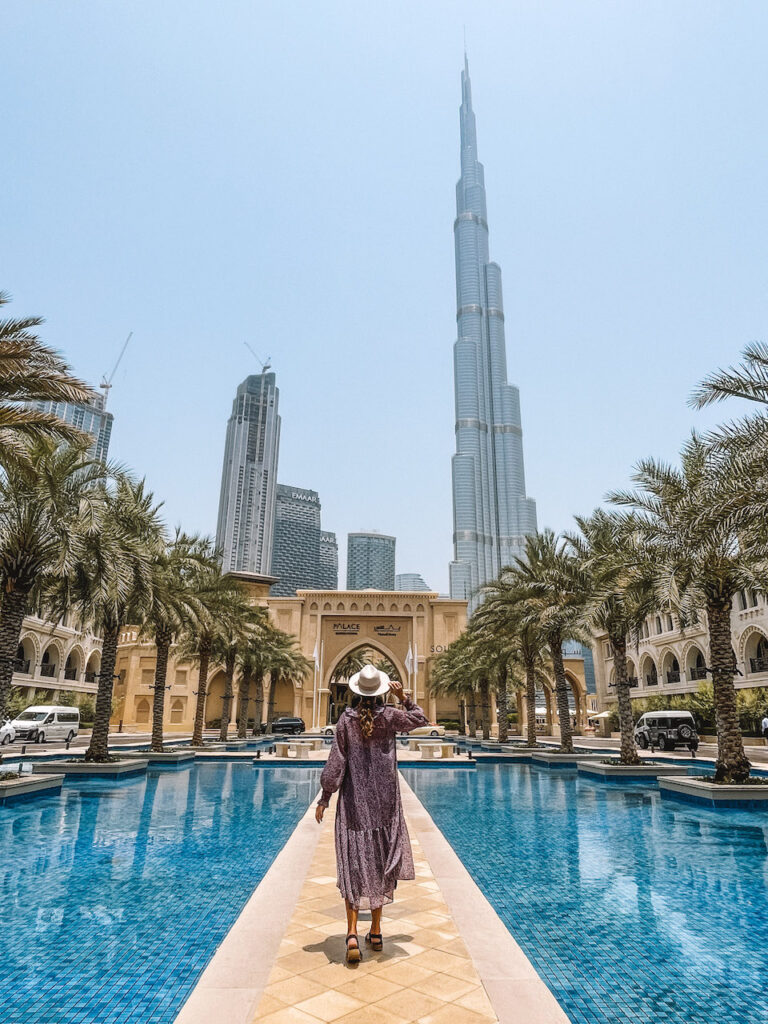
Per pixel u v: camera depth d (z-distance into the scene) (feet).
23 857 24.95
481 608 101.91
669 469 48.85
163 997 12.46
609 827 33.01
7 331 35.58
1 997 12.40
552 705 195.52
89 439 39.93
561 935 16.37
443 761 70.13
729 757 43.78
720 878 22.31
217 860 24.38
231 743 105.09
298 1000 10.54
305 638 184.24
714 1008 12.19
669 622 143.13
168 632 76.07
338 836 13.11
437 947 13.10
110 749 81.51
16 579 45.60
